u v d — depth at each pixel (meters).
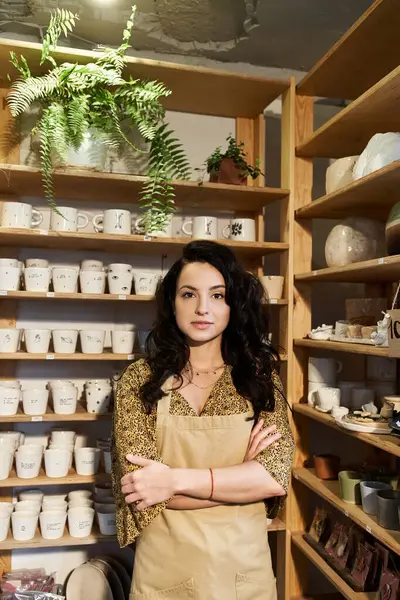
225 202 2.16
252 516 1.34
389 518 1.50
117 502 1.43
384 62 1.81
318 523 1.97
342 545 1.79
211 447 1.32
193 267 1.38
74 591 1.91
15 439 1.93
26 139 2.06
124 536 1.34
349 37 1.65
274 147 2.40
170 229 1.94
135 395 1.38
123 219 1.88
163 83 1.98
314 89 2.04
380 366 2.00
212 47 2.29
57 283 1.86
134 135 2.15
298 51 2.32
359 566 1.68
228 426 1.33
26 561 2.06
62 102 1.79
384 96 1.53
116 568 2.00
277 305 2.12
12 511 1.88
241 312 1.41
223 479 1.24
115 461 1.46
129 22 1.79
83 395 2.13
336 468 1.94
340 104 2.47
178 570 1.27
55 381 1.98
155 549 1.29
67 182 1.88
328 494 1.79
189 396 1.39
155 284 1.93
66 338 1.86
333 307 2.39
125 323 2.17
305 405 1.98
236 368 1.40
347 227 1.79
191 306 1.37
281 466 1.29
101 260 2.16
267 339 1.48
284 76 2.47
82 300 2.13
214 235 1.95
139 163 2.15
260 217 2.25
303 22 2.10
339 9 2.02
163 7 2.01
